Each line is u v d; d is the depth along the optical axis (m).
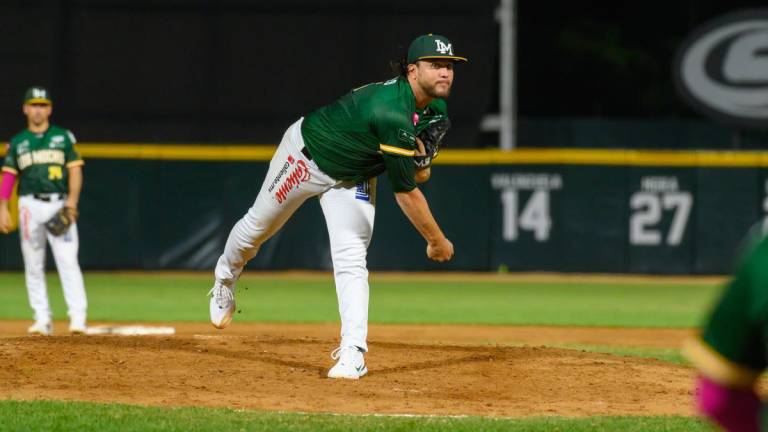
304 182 20.38
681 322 43.28
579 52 86.19
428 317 44.41
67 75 61.47
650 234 63.53
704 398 7.72
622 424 17.19
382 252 63.53
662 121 66.12
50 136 33.06
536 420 17.48
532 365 22.98
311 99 62.16
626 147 66.38
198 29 61.81
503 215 63.72
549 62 86.75
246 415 17.47
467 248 63.66
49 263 62.91
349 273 20.73
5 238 61.72
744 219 63.03
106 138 62.16
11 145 33.38
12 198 56.16
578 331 39.69
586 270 63.47
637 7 87.44
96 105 61.75
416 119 20.16
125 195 61.81
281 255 63.31
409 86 19.59
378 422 16.98
